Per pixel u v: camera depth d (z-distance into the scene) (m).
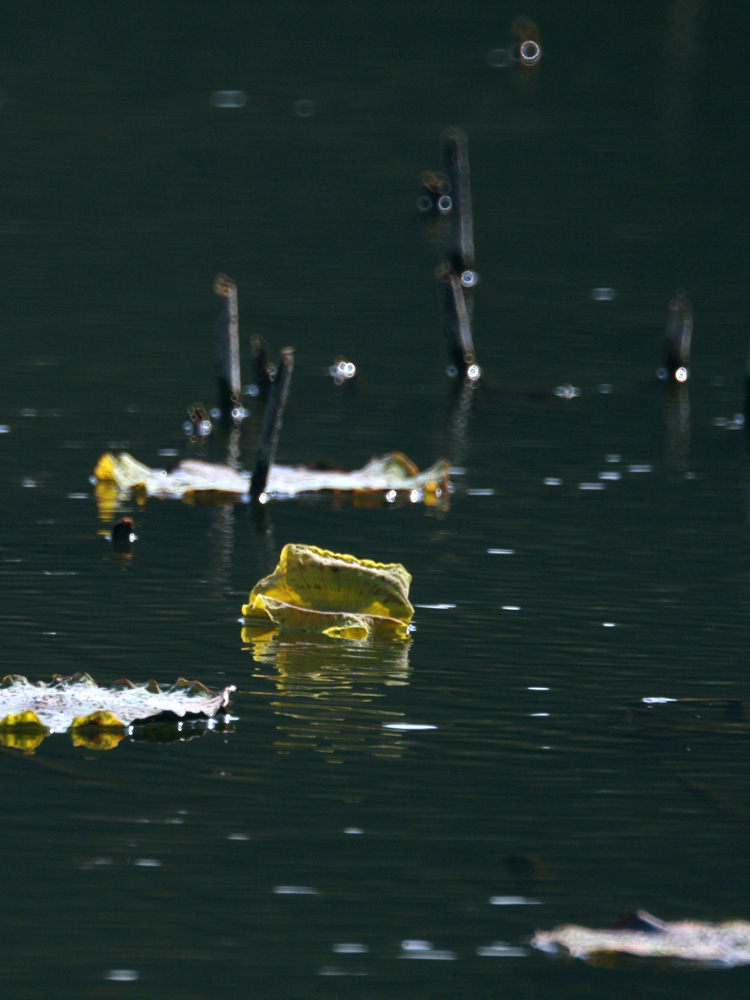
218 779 28.73
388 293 85.12
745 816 27.73
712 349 75.75
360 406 64.75
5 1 196.88
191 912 24.27
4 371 67.12
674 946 23.11
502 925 24.11
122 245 93.00
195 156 120.06
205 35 179.88
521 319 80.75
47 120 131.25
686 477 54.00
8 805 27.45
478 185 113.00
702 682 34.19
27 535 45.09
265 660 35.16
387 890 25.03
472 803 28.02
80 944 23.39
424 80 156.38
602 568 42.97
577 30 188.88
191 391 65.50
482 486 52.53
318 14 195.00
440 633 37.41
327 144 126.25
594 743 30.75
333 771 29.19
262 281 86.38
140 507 48.88
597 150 125.31
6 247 91.12
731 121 138.00
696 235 99.81
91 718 30.69
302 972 22.83
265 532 46.25
